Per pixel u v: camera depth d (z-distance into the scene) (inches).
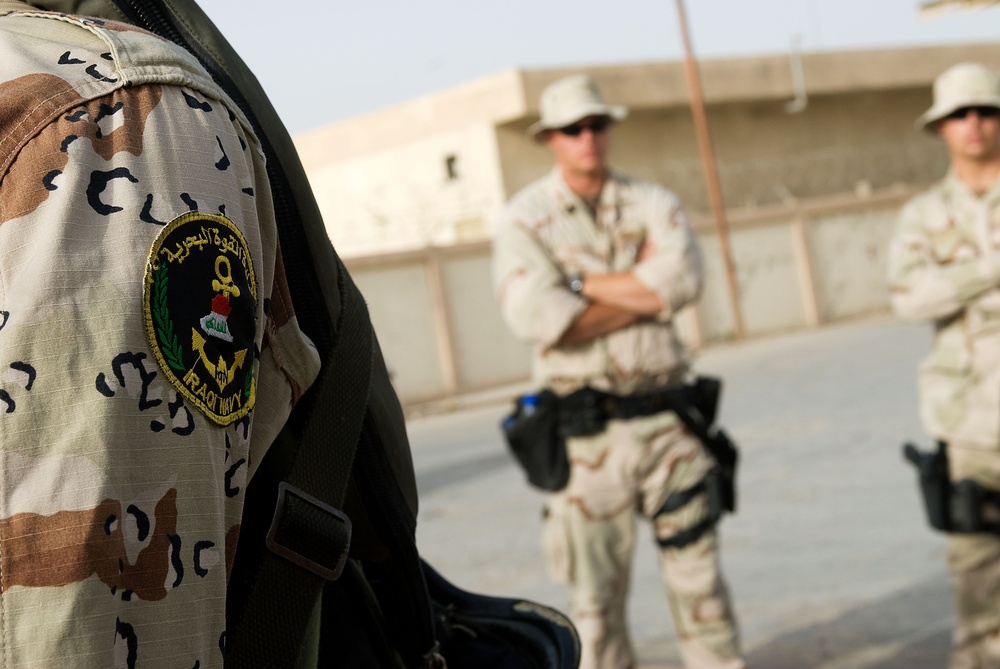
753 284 741.3
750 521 224.1
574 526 124.3
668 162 850.8
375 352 36.1
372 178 885.8
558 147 130.4
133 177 26.2
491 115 789.9
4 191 25.3
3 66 26.8
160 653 25.0
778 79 874.1
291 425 32.9
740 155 884.0
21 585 23.5
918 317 128.8
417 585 36.6
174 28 32.9
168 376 25.5
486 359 637.3
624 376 123.3
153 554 25.0
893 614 157.9
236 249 27.8
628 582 126.6
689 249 128.9
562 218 129.8
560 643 39.9
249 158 30.2
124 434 24.7
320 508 31.6
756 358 589.0
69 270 24.8
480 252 640.4
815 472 265.7
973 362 124.9
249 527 31.6
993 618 125.4
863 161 951.0
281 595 30.8
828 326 749.3
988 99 127.5
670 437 123.7
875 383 417.7
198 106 28.4
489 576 205.8
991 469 123.9
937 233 130.6
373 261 603.2
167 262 26.0
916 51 941.8
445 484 322.7
